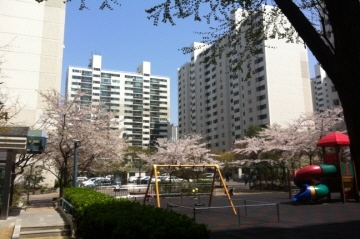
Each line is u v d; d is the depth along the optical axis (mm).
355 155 3416
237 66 7840
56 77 37906
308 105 67375
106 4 6531
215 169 14711
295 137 28516
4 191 12609
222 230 9734
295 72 67500
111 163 26219
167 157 34094
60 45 39000
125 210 6301
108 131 23750
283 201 18438
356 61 3482
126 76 119250
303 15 3943
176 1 6570
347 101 3480
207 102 88125
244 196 22938
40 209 16828
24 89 36000
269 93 64812
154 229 4500
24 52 36969
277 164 28312
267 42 65875
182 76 101688
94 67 115000
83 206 8469
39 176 34344
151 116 120938
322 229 9695
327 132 25625
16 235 9383
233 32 7629
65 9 40406
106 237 5277
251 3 6801
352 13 3596
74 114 21719
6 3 37344
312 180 17078
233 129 76000
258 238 8539
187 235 4414
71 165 23688
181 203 18438
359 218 11758
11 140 13078
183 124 99250
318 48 3754
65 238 9734
